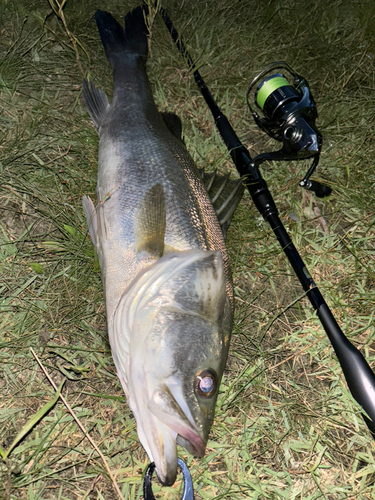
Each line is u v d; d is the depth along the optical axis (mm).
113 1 606
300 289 459
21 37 541
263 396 391
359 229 498
